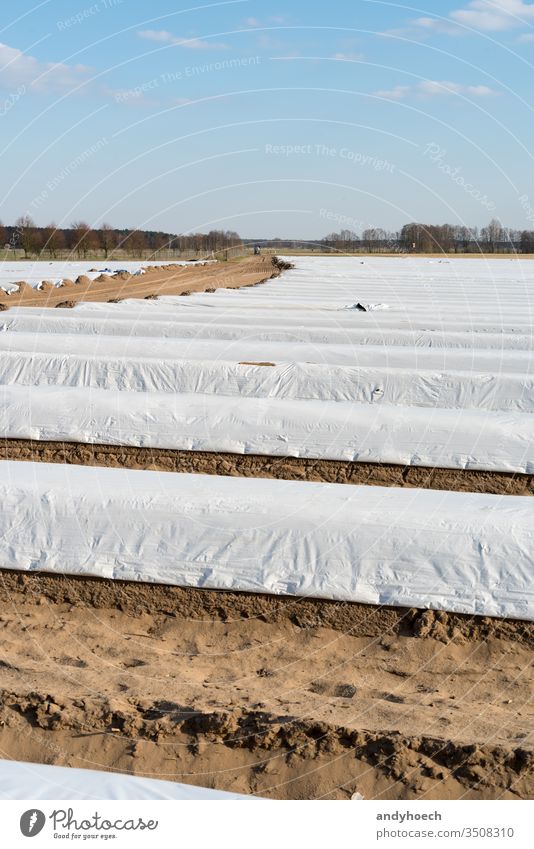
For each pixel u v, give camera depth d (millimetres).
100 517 6719
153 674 5664
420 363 12680
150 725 4871
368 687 5523
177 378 11234
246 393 11062
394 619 6098
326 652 5973
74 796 3949
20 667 5652
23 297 21984
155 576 6457
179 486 7121
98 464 9531
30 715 5012
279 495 6914
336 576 6270
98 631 6250
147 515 6668
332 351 12930
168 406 9812
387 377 10906
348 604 6199
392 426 9258
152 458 9523
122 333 15445
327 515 6539
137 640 6152
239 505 6691
